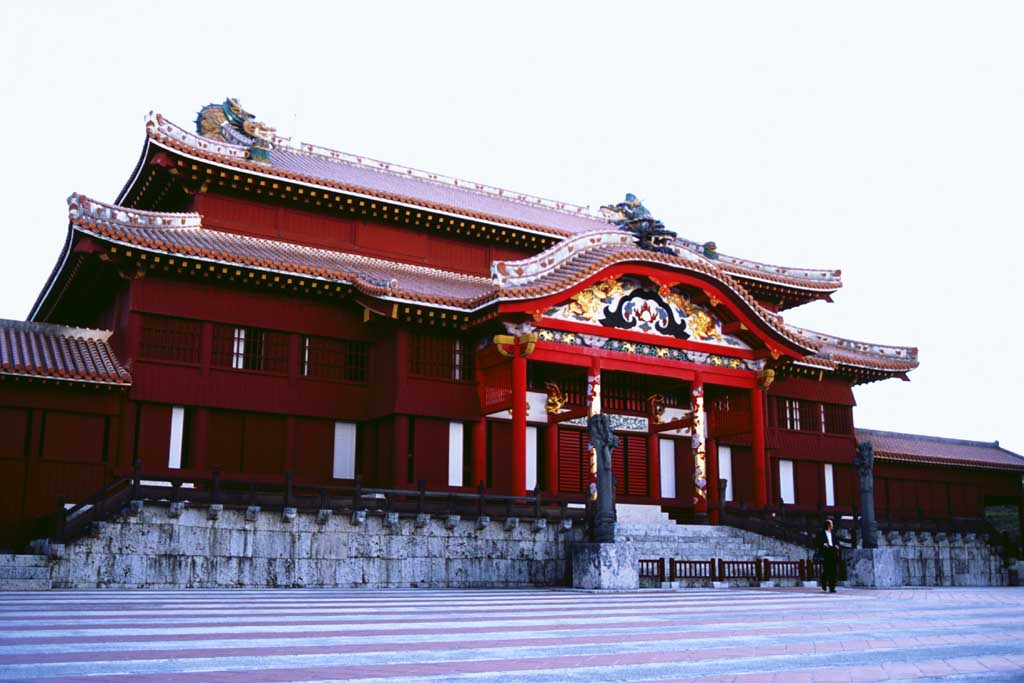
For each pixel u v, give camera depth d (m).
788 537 38.81
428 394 39.75
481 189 57.25
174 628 14.62
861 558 34.53
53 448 33.81
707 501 47.38
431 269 46.81
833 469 54.88
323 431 39.88
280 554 29.23
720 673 10.45
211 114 49.72
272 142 50.44
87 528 26.86
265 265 37.53
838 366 53.69
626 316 41.66
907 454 57.97
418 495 31.75
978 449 64.94
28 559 25.94
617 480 45.41
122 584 27.02
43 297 44.06
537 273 38.91
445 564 31.77
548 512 34.22
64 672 9.80
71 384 34.12
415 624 16.06
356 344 41.28
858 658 11.93
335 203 43.88
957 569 45.75
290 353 39.47
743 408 45.84
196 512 28.33
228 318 38.25
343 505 30.47
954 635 15.24
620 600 24.00
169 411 36.72
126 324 36.78
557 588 31.80
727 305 43.56
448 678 9.75
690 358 43.38
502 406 39.44
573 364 40.09
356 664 10.74
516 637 14.07
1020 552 54.72
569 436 44.72
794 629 15.99
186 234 38.78
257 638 13.35
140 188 44.62
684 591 29.16
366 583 30.30
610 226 59.78
